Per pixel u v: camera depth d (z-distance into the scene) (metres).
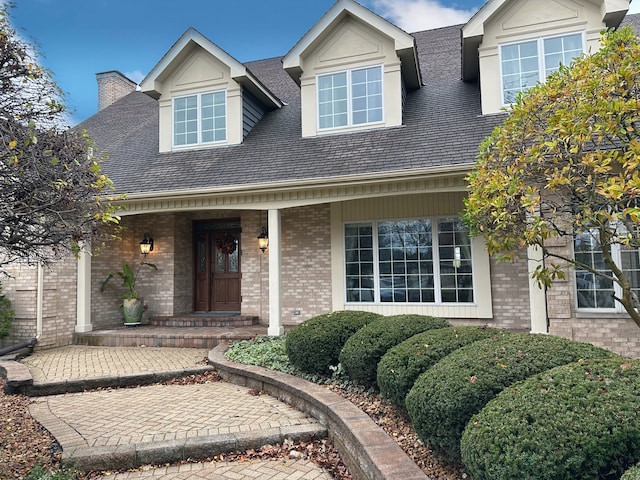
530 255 6.96
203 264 11.69
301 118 9.98
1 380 6.73
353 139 8.94
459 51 11.65
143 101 14.42
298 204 8.26
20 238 3.55
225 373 6.60
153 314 10.88
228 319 10.05
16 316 8.66
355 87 9.37
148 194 8.70
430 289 8.78
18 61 3.50
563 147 4.48
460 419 2.97
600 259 6.83
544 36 8.17
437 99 9.60
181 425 4.66
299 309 9.71
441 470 3.15
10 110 3.51
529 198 4.38
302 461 4.03
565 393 2.49
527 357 3.26
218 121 10.17
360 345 4.85
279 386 5.53
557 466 2.16
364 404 4.61
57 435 4.42
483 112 8.41
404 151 8.01
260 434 4.32
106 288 10.27
